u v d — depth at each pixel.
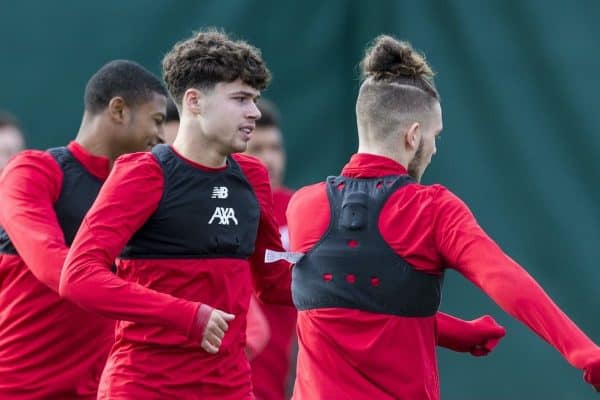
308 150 27.05
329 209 14.14
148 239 14.60
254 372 21.56
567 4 25.97
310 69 27.09
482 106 26.16
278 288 15.98
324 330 13.93
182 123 14.91
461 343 15.33
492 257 13.02
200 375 14.61
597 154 25.81
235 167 15.15
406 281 13.69
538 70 26.03
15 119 25.11
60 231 16.23
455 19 26.16
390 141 14.27
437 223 13.59
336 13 27.02
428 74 14.67
